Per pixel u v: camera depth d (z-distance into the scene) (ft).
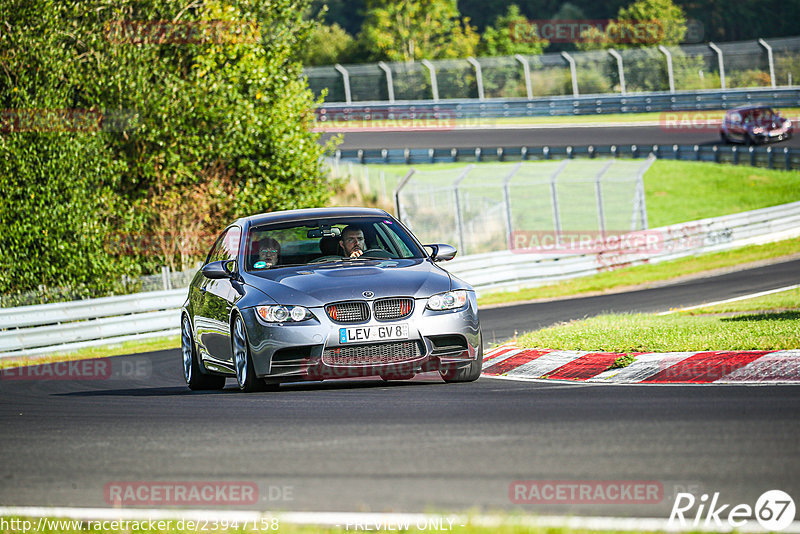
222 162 322.14
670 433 65.36
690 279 274.57
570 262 295.48
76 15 287.69
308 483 56.44
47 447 73.72
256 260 105.40
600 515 47.52
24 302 241.76
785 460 56.18
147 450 69.56
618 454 59.82
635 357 105.81
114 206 291.99
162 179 305.53
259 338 95.55
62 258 265.75
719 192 477.36
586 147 531.50
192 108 299.38
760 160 499.10
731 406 75.46
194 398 100.01
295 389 102.32
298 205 330.75
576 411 76.38
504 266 279.49
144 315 220.84
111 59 287.89
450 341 96.94
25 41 267.18
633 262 312.71
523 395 87.71
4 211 261.03
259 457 64.59
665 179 498.28
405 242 108.27
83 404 104.06
